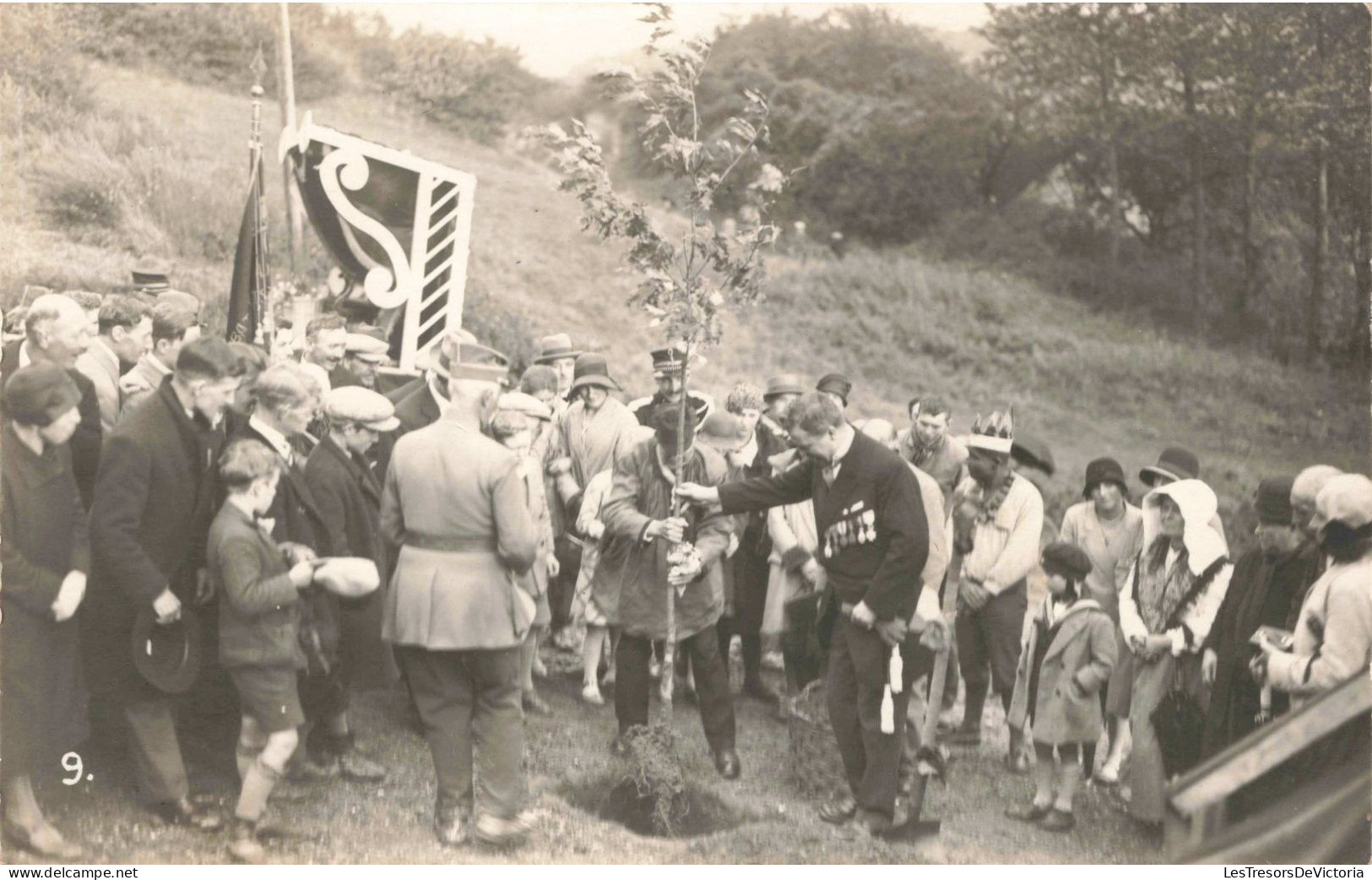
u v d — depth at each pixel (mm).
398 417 6012
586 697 6555
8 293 10773
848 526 5199
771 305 15930
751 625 6723
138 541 4578
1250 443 15000
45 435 4496
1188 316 16781
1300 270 16516
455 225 8273
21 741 4555
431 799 5281
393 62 16312
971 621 6496
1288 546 5223
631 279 14938
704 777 5738
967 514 6453
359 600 5340
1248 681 5242
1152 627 5688
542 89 16797
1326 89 16188
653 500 5750
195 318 5445
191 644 4715
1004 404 15398
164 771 4715
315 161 8156
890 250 17172
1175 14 16406
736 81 17172
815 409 5145
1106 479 6387
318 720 5355
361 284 8281
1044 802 5648
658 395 6324
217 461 4844
